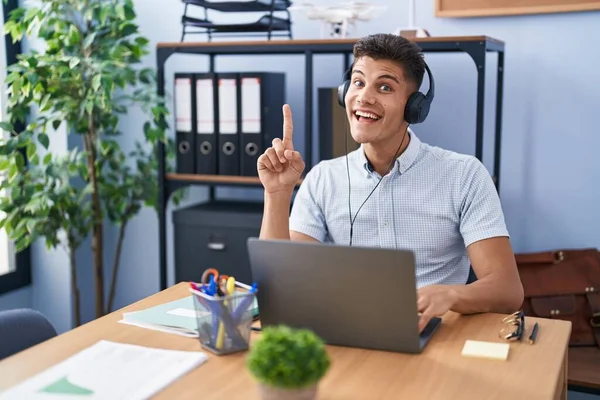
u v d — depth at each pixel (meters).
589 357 2.21
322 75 2.75
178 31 2.93
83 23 2.79
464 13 2.51
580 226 2.51
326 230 1.95
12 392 1.10
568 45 2.44
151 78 2.90
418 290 1.45
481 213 1.73
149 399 1.09
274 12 2.77
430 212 1.80
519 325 1.39
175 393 1.11
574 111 2.46
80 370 1.18
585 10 2.39
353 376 1.17
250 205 2.79
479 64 2.19
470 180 1.78
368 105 1.71
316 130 2.77
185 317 1.45
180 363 1.21
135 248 3.13
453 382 1.15
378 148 1.81
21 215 2.54
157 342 1.33
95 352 1.26
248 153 2.55
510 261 1.66
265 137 2.54
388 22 2.63
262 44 2.42
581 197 2.49
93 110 2.59
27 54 2.56
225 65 2.90
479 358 1.25
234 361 1.24
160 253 2.68
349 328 1.29
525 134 2.53
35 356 1.26
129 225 3.12
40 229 2.55
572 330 2.32
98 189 2.78
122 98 2.69
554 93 2.48
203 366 1.22
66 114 2.52
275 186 1.70
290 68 2.81
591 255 2.38
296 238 1.90
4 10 2.76
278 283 1.31
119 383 1.13
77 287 2.84
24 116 2.55
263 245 1.31
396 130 1.75
